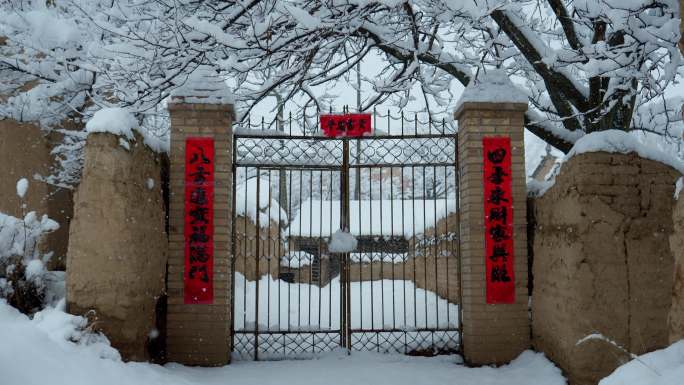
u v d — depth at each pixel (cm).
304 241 1809
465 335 641
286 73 754
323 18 676
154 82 652
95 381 389
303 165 684
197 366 608
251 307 1066
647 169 528
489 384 546
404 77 784
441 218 1117
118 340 505
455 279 997
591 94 768
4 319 465
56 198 809
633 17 601
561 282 543
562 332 535
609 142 530
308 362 626
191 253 622
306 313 1048
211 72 656
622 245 514
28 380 346
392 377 568
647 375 267
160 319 602
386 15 773
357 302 1117
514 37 757
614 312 506
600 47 627
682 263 326
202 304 617
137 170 543
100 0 696
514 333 624
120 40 673
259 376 566
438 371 591
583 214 518
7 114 733
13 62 713
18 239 552
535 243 630
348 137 684
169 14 659
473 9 600
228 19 650
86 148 515
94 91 736
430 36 757
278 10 640
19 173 791
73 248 505
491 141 643
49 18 659
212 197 629
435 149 690
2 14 650
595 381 497
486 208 636
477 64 748
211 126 637
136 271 525
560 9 800
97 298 499
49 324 445
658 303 507
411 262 1489
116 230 508
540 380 538
